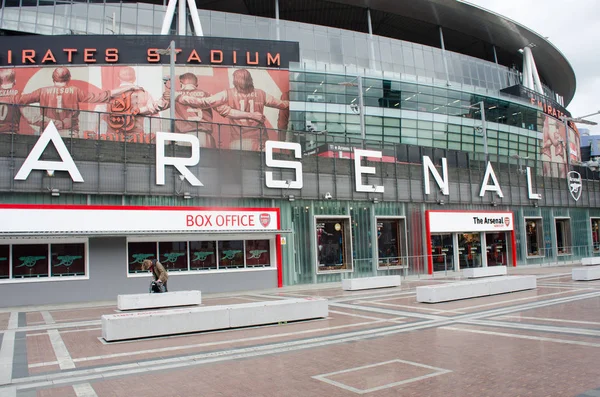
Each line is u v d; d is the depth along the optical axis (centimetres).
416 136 5012
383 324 1348
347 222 2950
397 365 887
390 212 3139
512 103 5897
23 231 2033
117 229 2214
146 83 4072
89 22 5038
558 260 4159
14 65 3959
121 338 1184
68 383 818
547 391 705
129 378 844
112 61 4056
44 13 5003
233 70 4253
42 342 1187
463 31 6625
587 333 1117
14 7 4972
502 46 7131
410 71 5700
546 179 4181
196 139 2456
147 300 1814
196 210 2416
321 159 2881
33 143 2102
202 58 4188
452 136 5269
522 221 3934
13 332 1344
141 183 2311
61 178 2138
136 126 2431
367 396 712
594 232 4619
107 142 2255
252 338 1186
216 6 5891
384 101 4875
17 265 2052
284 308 1413
